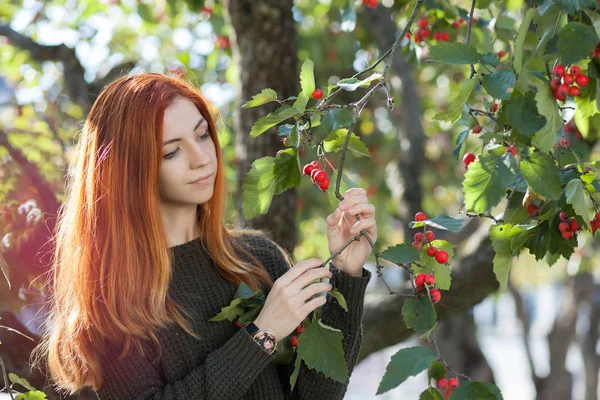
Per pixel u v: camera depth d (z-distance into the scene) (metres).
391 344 3.01
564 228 1.65
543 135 1.51
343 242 1.80
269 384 1.85
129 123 1.79
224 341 1.85
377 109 5.38
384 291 3.14
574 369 12.43
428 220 1.57
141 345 1.80
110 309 1.79
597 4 1.57
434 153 6.41
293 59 2.84
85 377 1.86
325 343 1.61
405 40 2.72
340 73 4.79
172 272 1.88
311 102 2.72
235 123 2.87
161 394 1.75
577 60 1.51
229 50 3.78
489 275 2.91
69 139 3.29
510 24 2.41
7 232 2.51
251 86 2.81
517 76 1.55
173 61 4.62
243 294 1.82
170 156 1.79
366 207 1.69
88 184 1.83
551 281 8.81
